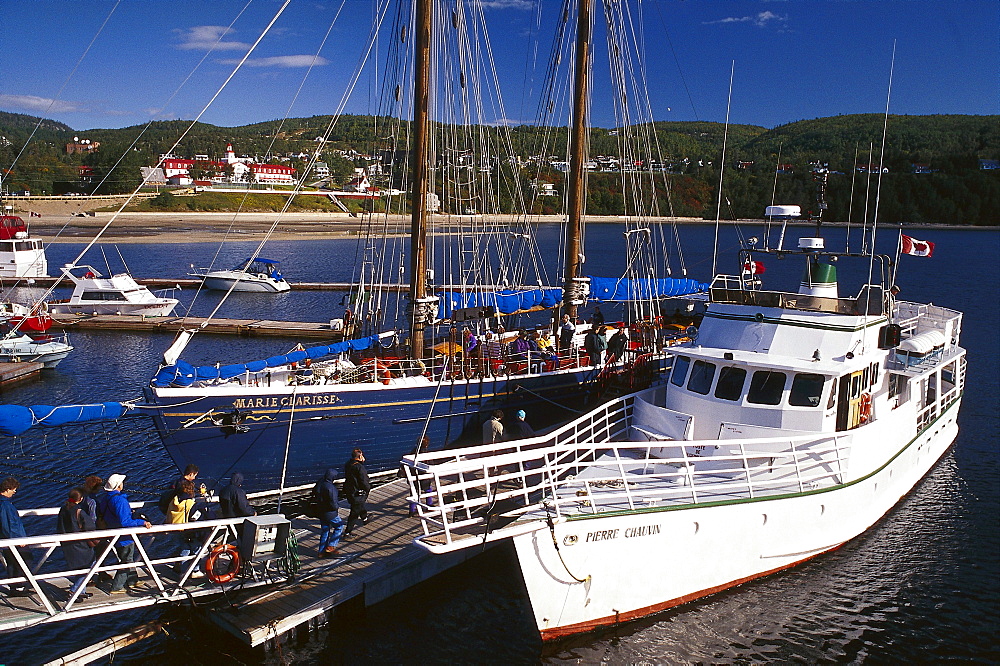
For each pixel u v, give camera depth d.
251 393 20.41
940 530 20.92
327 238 138.12
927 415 24.81
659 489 16.73
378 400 21.64
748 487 16.38
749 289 20.52
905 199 155.88
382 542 17.70
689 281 34.56
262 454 20.95
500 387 23.36
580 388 25.17
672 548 15.79
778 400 17.58
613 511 14.98
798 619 16.67
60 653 15.65
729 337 19.03
